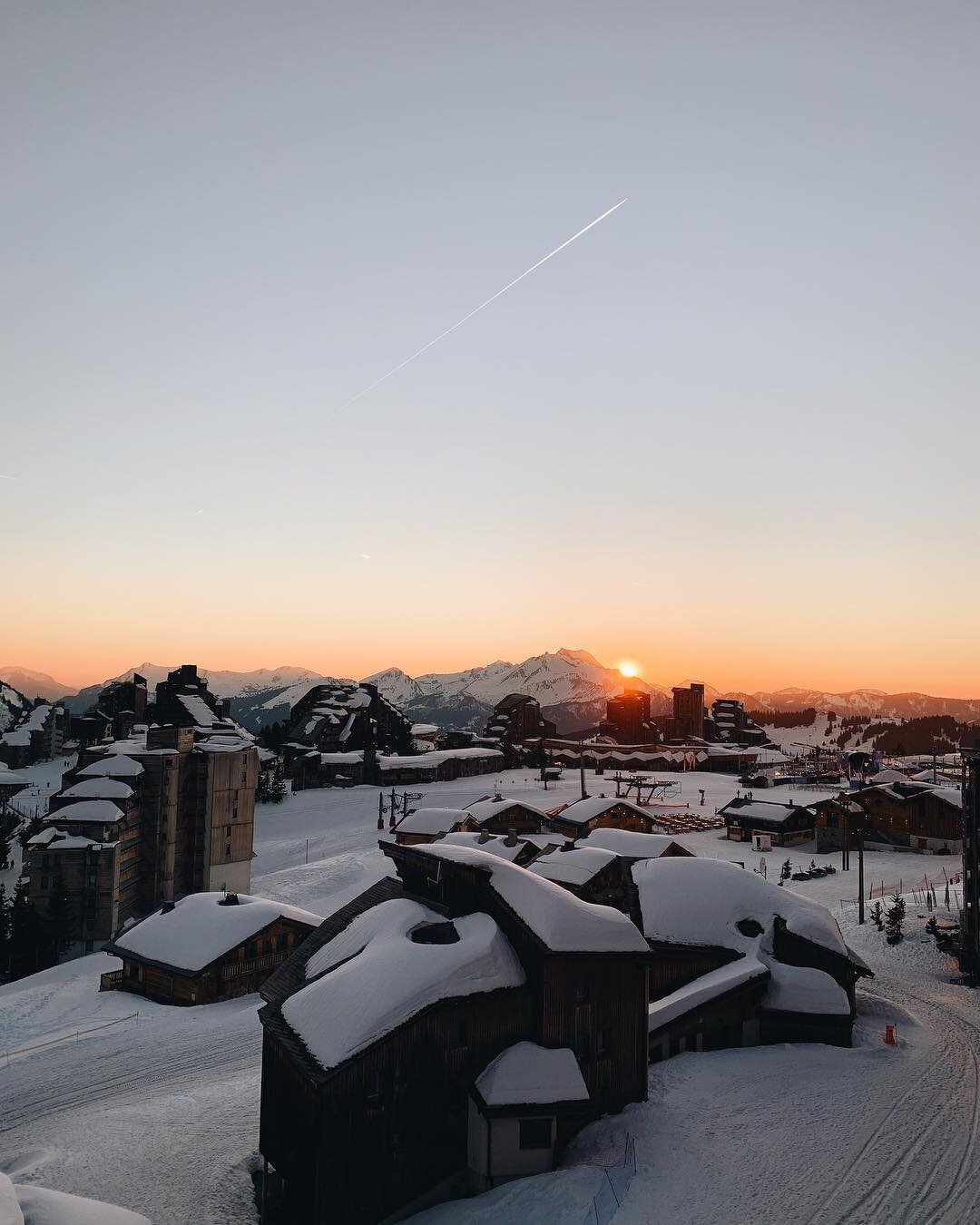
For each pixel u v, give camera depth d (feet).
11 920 285.84
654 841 250.78
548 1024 114.01
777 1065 133.08
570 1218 94.79
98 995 211.20
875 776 526.57
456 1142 108.68
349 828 479.41
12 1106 143.74
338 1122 100.89
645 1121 114.01
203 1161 119.03
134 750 357.82
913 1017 157.17
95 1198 108.78
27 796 577.02
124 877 320.50
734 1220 93.40
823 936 156.15
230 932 208.85
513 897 123.95
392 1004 107.34
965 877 192.13
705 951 155.74
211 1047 168.86
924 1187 98.78
